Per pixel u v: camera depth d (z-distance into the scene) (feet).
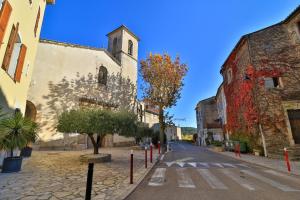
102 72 75.00
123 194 16.57
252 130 52.95
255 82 51.90
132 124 37.83
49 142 54.03
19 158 25.77
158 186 19.79
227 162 38.19
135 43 100.32
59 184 19.49
